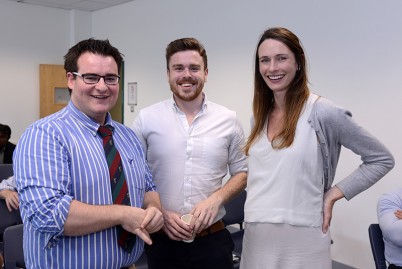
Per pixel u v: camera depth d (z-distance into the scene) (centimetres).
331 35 361
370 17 332
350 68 350
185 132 179
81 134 125
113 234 126
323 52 369
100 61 125
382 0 324
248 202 153
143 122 182
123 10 601
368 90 339
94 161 123
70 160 118
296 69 145
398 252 203
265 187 146
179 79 175
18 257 205
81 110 129
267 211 145
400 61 316
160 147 178
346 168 354
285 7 395
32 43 617
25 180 112
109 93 128
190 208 177
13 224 264
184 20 506
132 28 587
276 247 144
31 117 623
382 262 211
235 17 443
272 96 155
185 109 182
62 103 633
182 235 161
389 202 216
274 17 405
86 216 112
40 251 116
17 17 598
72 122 125
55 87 624
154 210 126
